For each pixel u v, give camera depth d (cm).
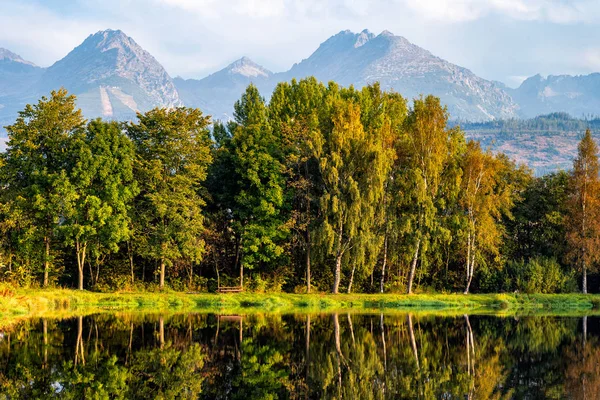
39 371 3731
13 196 7156
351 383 3638
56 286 7550
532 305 7831
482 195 8081
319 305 7269
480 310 7338
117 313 6309
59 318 5788
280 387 3525
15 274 7112
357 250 7344
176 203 7388
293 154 7656
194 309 6869
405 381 3700
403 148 7938
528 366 4116
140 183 7550
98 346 4466
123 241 7912
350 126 7469
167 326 5434
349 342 4844
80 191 7100
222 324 5634
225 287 7788
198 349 4484
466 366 4112
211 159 7731
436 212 7812
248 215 7856
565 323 6122
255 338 4944
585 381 3694
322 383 3631
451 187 7844
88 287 7894
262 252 7788
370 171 7331
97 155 7119
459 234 7988
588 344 4906
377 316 6412
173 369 3878
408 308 7325
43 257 7269
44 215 7175
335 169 7238
